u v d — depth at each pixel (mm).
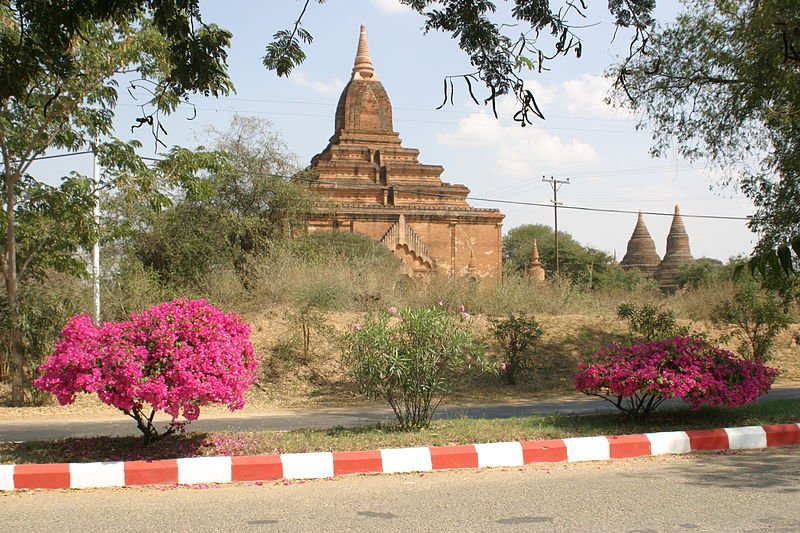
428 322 9023
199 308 7539
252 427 10562
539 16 7211
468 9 7645
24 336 14016
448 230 39281
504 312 22031
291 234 27906
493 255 39938
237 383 7426
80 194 14789
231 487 6391
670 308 22703
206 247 23922
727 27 13898
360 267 22109
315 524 5145
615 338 20000
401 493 6082
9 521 5277
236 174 26719
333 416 12133
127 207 22250
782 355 19812
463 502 5742
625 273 64375
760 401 11500
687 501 5688
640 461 7398
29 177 14766
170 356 7219
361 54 44969
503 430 8648
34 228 14602
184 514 5438
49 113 13695
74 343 7227
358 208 37594
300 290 17641
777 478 6500
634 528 4984
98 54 13227
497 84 7941
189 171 15492
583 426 9031
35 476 6320
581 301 24062
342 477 6758
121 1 7348
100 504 5773
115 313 17453
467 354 17328
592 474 6777
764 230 15336
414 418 9102
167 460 6617
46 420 11828
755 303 17594
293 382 15719
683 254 83188
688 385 8773
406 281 25734
